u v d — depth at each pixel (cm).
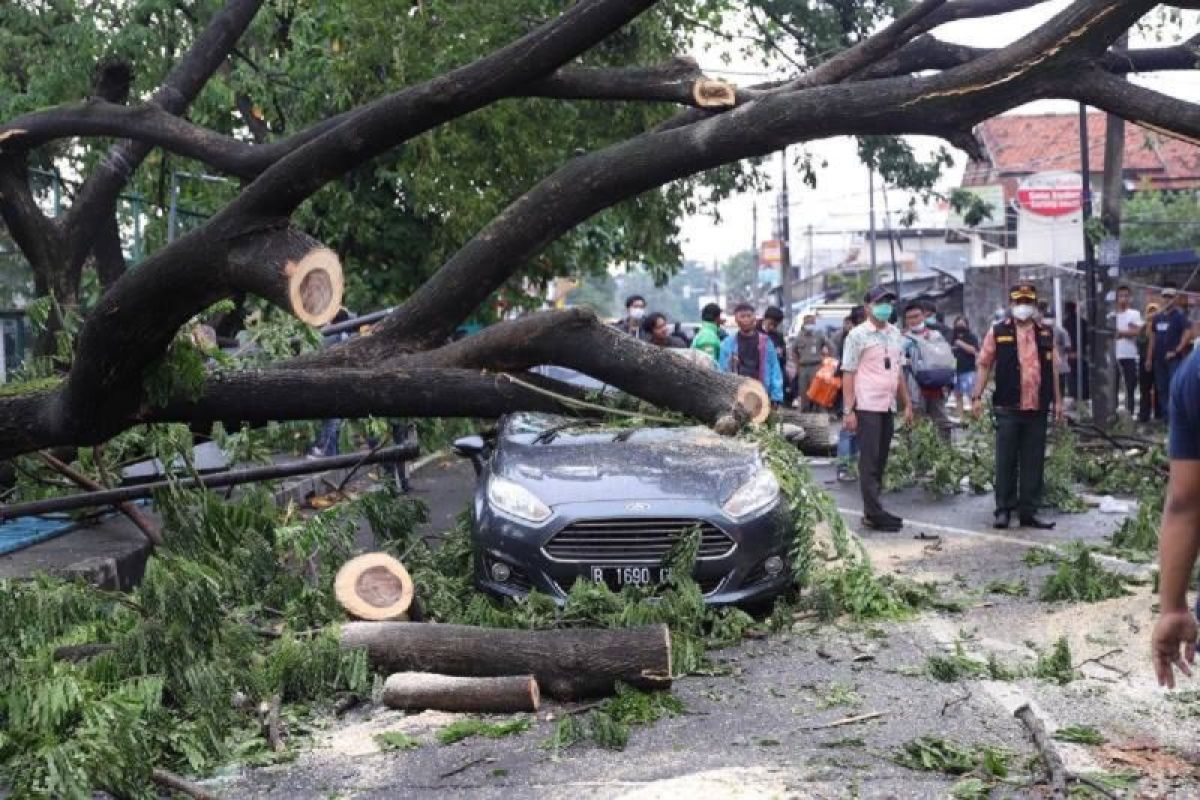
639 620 731
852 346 1159
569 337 666
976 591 884
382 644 665
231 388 657
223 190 1853
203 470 975
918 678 674
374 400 668
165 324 580
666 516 782
